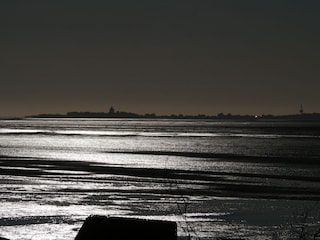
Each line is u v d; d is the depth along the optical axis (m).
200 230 46.28
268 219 52.38
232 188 82.88
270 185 87.69
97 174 103.88
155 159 149.88
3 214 53.84
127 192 74.75
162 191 76.81
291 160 145.38
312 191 79.44
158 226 13.80
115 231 13.75
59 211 56.25
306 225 47.97
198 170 116.12
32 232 45.38
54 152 182.50
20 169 114.75
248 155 164.12
